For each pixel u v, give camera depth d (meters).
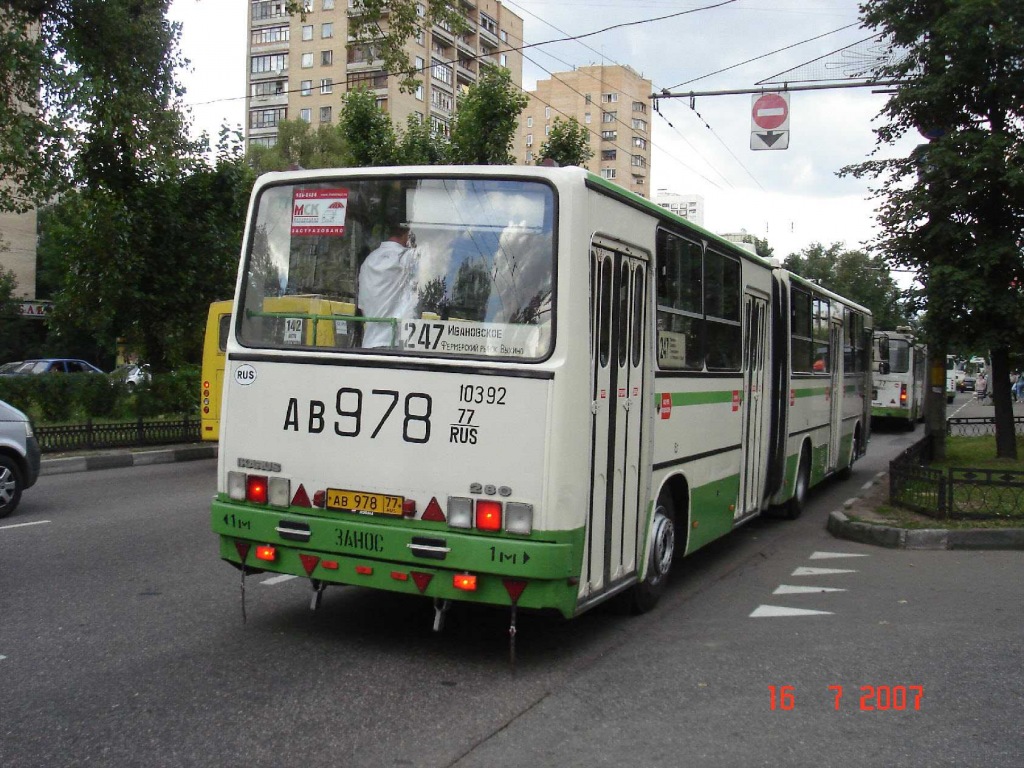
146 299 19.56
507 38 79.75
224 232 20.45
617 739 4.54
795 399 11.34
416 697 5.04
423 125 22.14
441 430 5.39
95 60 17.59
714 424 8.13
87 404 18.94
